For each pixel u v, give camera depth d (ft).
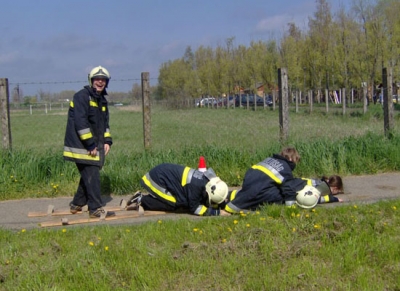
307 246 16.96
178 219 20.90
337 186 25.84
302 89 127.34
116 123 90.02
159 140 49.49
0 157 29.04
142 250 16.89
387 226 18.63
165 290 14.61
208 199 22.43
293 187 22.06
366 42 93.50
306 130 45.06
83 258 16.28
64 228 20.47
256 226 18.65
